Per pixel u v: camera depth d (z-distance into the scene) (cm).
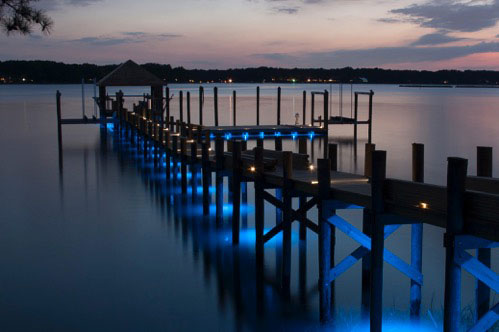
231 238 1778
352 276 1412
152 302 1291
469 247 834
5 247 1711
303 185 1298
